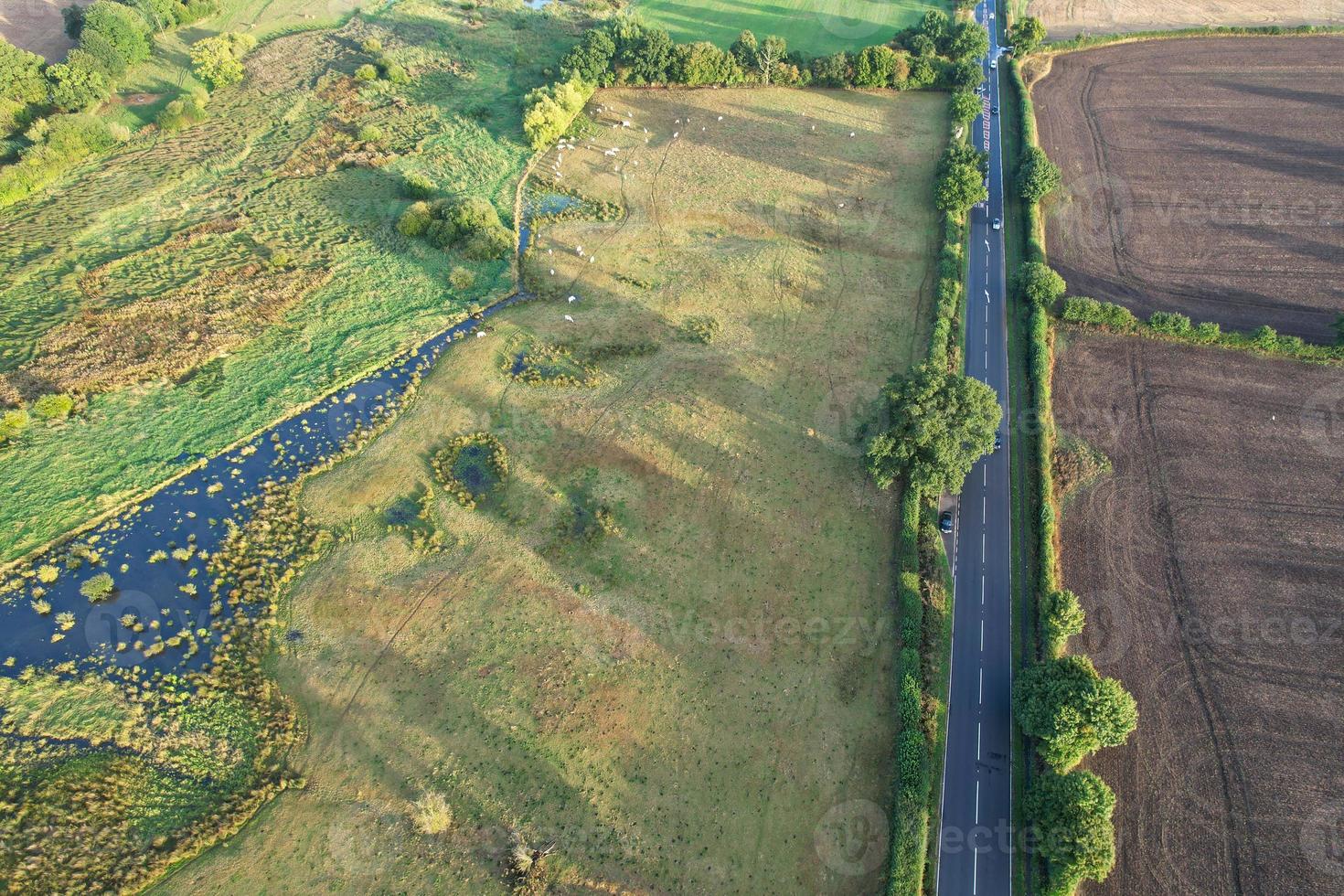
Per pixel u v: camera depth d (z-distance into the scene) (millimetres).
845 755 51312
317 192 100500
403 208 98375
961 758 51656
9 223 94250
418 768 50750
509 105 120438
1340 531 62656
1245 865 46125
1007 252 93562
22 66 108812
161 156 107062
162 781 49875
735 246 93625
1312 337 79375
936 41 128250
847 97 123375
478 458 69938
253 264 88875
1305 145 105750
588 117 119062
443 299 86375
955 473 62312
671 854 47219
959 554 63000
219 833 47375
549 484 67625
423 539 63594
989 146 111562
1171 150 107875
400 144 110000
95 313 81562
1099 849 43344
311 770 50656
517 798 49375
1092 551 62312
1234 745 51156
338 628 58062
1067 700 48469
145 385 75000
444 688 54656
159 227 94438
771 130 114875
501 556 62406
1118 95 120688
